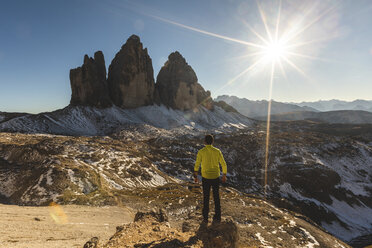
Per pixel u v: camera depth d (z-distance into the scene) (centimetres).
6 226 1330
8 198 3338
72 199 2931
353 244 6950
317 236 2941
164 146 10775
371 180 11519
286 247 2334
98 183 3966
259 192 8406
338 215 8425
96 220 2094
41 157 5412
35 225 1523
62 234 1385
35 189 3306
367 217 8731
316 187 9406
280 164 10844
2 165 5072
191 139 13512
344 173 11662
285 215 3575
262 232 2572
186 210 3047
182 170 7731
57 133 12962
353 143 15412
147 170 6272
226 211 3011
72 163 4806
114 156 6656
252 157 11581
